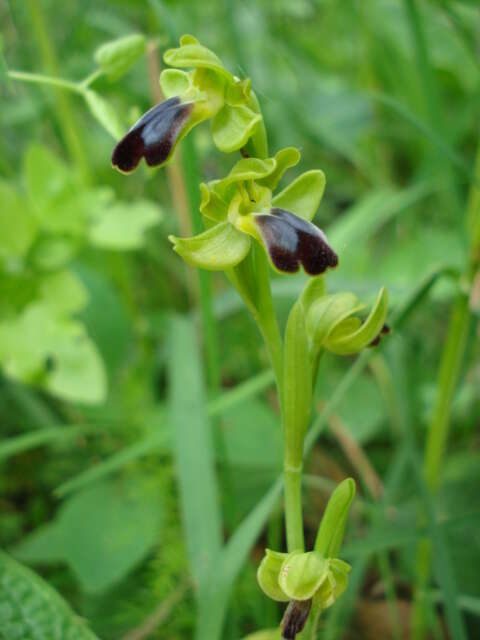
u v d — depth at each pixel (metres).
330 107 0.44
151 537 0.27
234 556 0.21
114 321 0.33
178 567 0.27
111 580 0.26
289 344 0.16
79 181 0.32
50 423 0.32
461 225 0.27
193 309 0.40
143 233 0.39
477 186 0.25
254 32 0.44
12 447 0.27
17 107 0.41
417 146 0.43
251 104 0.16
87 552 0.27
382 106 0.42
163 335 0.36
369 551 0.22
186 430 0.25
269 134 0.40
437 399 0.25
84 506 0.28
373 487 0.30
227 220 0.16
